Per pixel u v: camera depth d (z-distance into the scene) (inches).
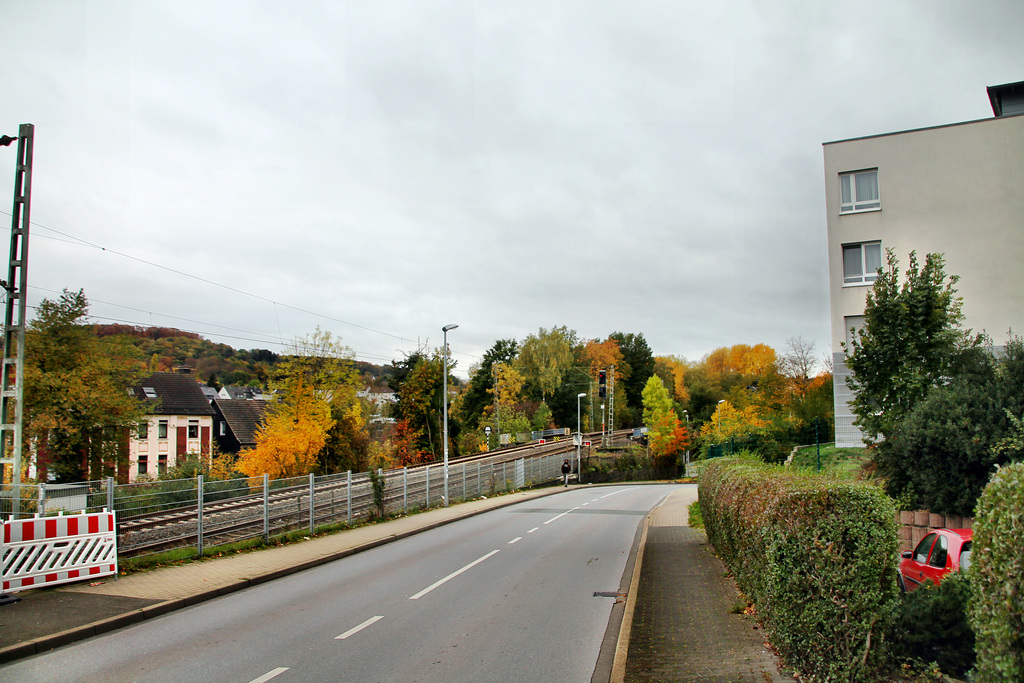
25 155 655.1
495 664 287.1
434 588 463.2
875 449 574.2
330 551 619.8
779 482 280.2
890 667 217.3
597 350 3969.0
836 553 217.2
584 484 2069.4
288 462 1485.0
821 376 2445.9
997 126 1063.0
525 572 528.1
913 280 605.0
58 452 1229.1
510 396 2763.3
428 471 1122.0
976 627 171.2
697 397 4042.8
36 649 309.3
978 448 441.1
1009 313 1030.4
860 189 1121.4
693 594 405.1
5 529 409.4
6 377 634.8
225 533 604.7
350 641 324.8
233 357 4094.5
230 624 361.7
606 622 363.6
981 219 1058.7
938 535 355.9
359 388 1685.5
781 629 229.0
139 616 370.9
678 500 1267.2
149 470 2409.0
